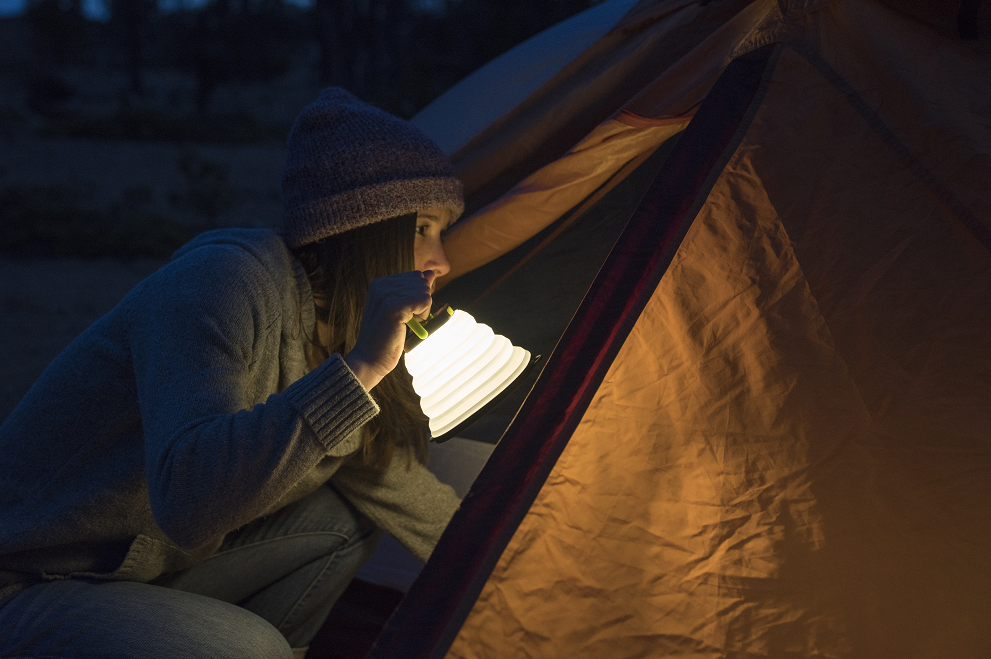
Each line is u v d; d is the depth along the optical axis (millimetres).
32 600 1284
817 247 1254
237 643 1276
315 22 41219
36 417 1335
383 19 39500
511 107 2051
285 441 1131
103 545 1361
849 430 1147
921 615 1054
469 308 2213
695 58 1611
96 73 45406
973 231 1213
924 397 1142
